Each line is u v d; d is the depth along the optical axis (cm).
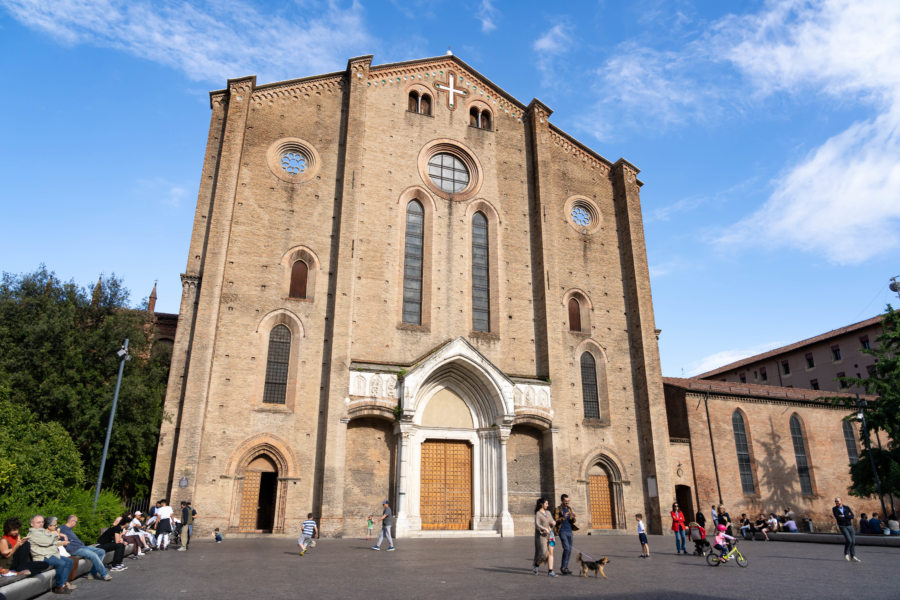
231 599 1299
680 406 4503
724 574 1792
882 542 2955
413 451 3416
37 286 3394
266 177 3600
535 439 3691
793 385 7431
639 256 4334
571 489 3584
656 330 4206
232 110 3588
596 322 4138
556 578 1656
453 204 4003
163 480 2939
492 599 1295
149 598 1319
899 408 4125
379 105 4019
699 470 4300
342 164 3788
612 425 3931
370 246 3684
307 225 3591
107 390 3097
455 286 3834
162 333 4566
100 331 3262
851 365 6725
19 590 1238
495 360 3759
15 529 1462
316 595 1347
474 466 3541
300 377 3288
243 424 3130
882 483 4234
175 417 3044
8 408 2591
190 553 2342
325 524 2997
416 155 4016
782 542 3422
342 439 3156
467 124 4259
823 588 1497
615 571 1858
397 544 2788
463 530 3416
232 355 3222
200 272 3300
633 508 3806
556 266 4003
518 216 4172
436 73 4281
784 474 4666
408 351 3578
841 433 5078
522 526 3478
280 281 3434
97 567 1627
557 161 4438
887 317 4456
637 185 4584
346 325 3341
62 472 2553
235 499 3038
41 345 3092
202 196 3462
